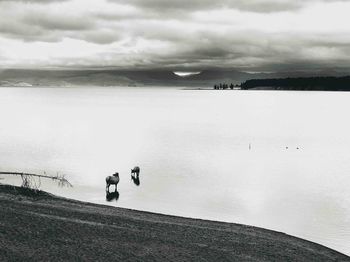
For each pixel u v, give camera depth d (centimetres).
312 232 3647
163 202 4544
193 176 6128
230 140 11131
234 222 3862
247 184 5684
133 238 2806
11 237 2478
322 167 7294
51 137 10794
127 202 4494
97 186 5272
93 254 2392
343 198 4975
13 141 9588
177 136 11844
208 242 2922
